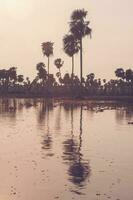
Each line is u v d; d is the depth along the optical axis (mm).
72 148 24188
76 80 123000
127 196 14523
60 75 156625
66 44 98250
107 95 108188
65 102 83500
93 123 40031
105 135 30438
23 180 16547
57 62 157000
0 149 23625
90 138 28719
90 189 15336
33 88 145500
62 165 19359
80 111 57438
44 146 24797
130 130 33938
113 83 133125
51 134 30766
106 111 57438
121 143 26391
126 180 16656
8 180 16547
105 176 17281
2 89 153125
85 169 18594
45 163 19781
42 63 154625
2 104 77438
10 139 27750
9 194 14680
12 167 18844
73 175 17438
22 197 14344
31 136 29406
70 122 40875
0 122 40406
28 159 20703
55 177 17047
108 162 20141
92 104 75000
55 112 55656
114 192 14984
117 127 36312
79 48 96500
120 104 74875
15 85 162500
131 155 22047
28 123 39438
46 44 135750
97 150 23594
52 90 131750
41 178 16891
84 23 94438
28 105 73375
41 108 64812
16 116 48656
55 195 14578
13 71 166500
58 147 24500
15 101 92375
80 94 96375
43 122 40750
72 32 94125
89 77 152875
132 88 115500
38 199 14148
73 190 15203
